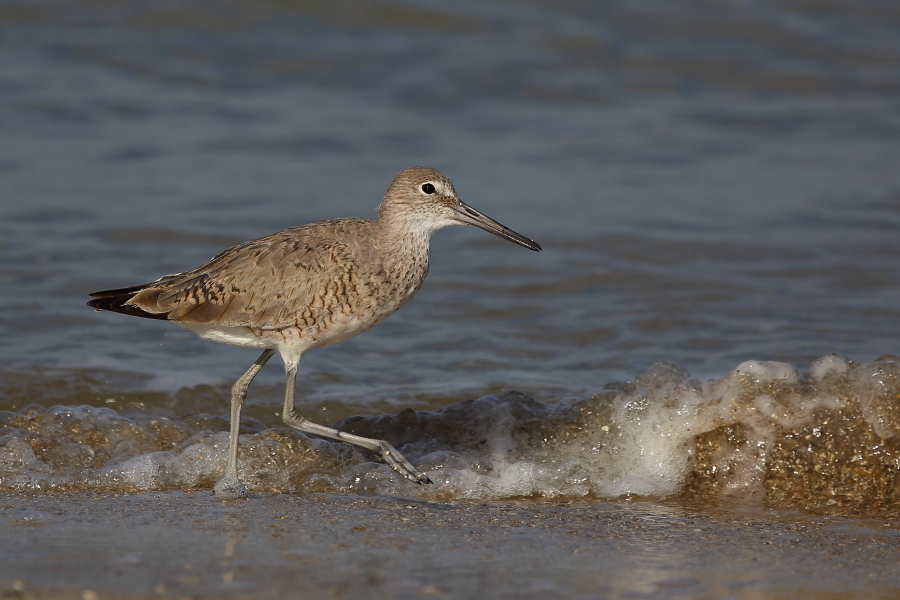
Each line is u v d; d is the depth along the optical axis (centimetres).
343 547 787
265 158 2209
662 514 915
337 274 979
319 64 2705
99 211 1841
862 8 3061
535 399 1202
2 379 1212
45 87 2441
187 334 1423
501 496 980
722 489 997
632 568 756
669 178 2177
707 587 721
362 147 2297
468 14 2908
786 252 1769
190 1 2794
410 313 1523
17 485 956
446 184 1060
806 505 950
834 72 2809
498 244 1811
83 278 1552
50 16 2711
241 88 2578
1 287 1498
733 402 1040
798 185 2141
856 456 1000
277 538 805
